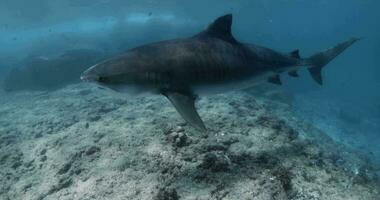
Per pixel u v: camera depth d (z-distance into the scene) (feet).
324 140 40.65
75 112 40.57
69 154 22.85
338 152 35.99
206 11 178.09
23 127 36.42
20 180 21.80
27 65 74.95
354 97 144.15
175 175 18.24
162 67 15.52
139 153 21.04
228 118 26.43
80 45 118.73
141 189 17.61
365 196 17.39
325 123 75.77
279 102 62.03
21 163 24.16
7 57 147.13
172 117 26.94
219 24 17.60
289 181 17.42
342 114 86.94
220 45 17.46
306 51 184.34
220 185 17.15
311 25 405.18
